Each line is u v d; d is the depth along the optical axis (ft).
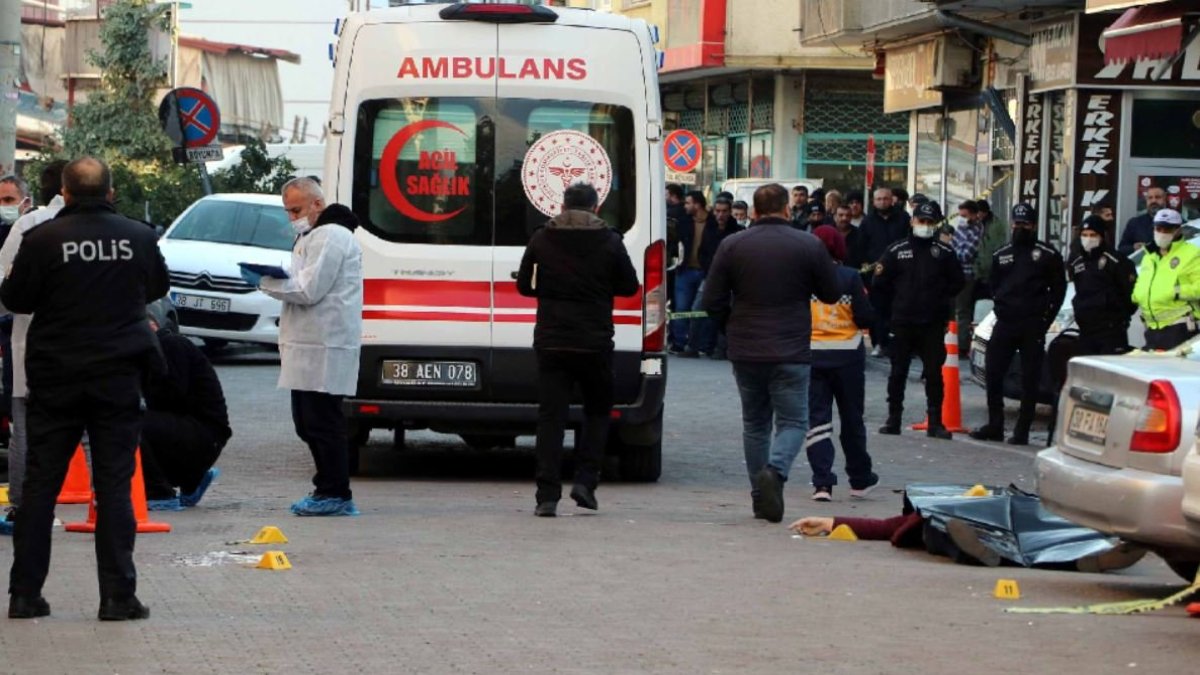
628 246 48.96
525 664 26.45
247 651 27.09
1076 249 64.13
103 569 29.40
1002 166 104.01
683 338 100.99
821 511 45.85
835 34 114.93
